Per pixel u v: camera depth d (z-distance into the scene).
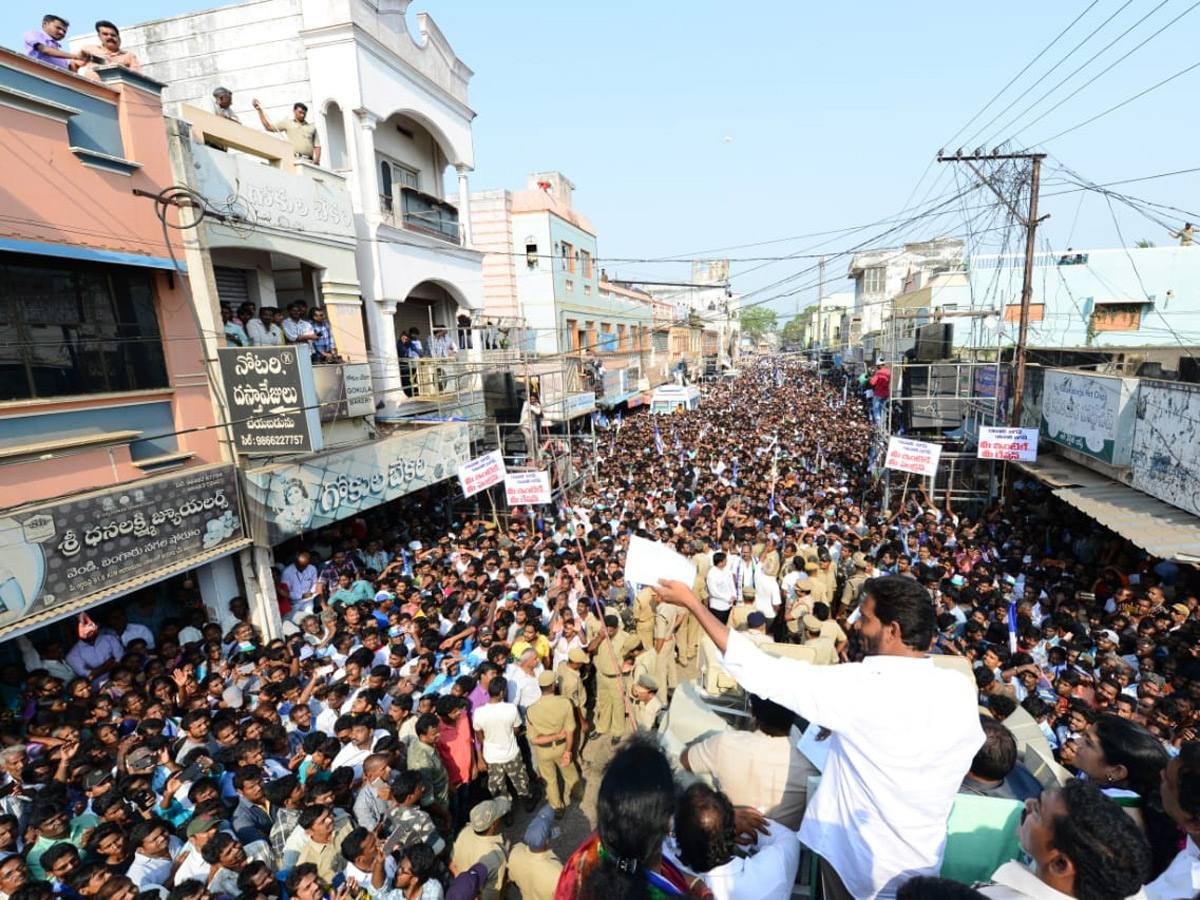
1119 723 3.12
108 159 8.03
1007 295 24.83
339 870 4.99
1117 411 11.16
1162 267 23.06
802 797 2.91
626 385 31.38
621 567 10.55
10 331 7.21
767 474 17.50
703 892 2.29
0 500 7.02
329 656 8.23
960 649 7.86
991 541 12.37
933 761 2.08
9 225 7.01
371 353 14.77
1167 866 2.73
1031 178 13.77
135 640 8.29
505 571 10.62
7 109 6.98
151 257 8.56
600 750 8.10
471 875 4.33
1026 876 2.09
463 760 6.57
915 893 1.78
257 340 10.64
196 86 14.90
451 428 14.55
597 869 1.99
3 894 4.45
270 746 6.18
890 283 48.84
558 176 30.84
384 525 14.12
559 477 16.31
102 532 7.63
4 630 6.64
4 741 6.49
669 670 8.95
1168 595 9.23
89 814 5.46
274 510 9.83
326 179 12.64
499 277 27.41
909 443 13.34
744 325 121.50
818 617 8.20
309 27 13.80
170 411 9.01
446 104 17.66
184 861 4.89
